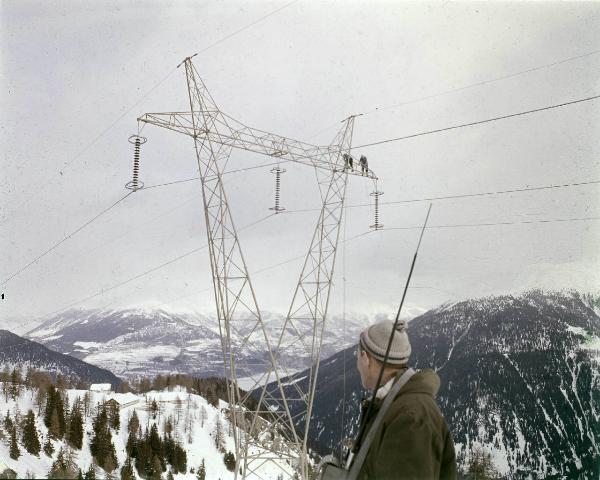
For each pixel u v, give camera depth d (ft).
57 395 331.98
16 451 235.40
